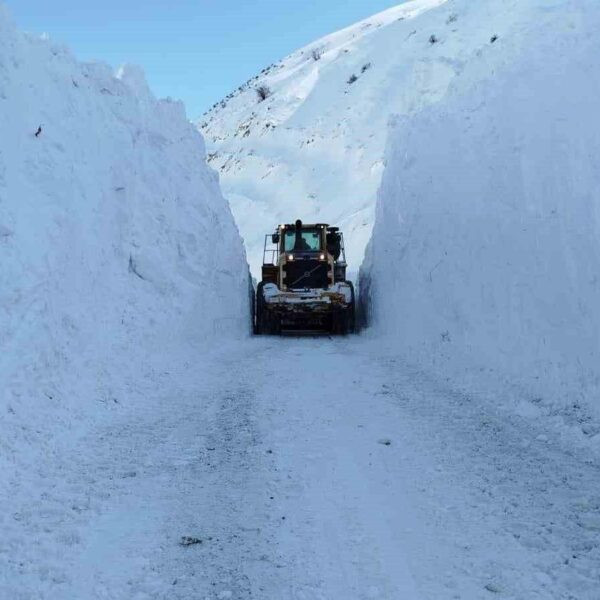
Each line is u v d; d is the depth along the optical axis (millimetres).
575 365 6707
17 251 6328
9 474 4566
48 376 6285
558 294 7262
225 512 3967
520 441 5426
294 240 17484
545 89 8664
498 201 9258
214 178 14828
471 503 4055
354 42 50875
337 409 6719
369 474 4609
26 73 7852
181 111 13617
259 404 6977
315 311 16000
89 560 3359
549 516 3844
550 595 2957
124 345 8266
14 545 3504
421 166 13273
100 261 8602
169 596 2998
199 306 11344
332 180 34656
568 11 9609
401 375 8844
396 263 13820
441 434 5660
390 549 3436
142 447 5328
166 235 10875
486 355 8586
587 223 6973
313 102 44219
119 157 9805
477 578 3121
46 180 7387
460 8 44594
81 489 4359
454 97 12867
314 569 3238
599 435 5328
